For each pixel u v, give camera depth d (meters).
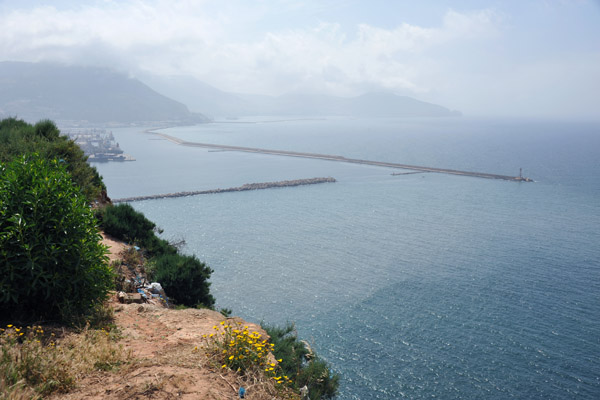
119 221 23.05
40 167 10.17
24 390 6.00
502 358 65.38
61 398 6.07
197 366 7.41
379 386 58.28
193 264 20.97
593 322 76.88
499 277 98.44
